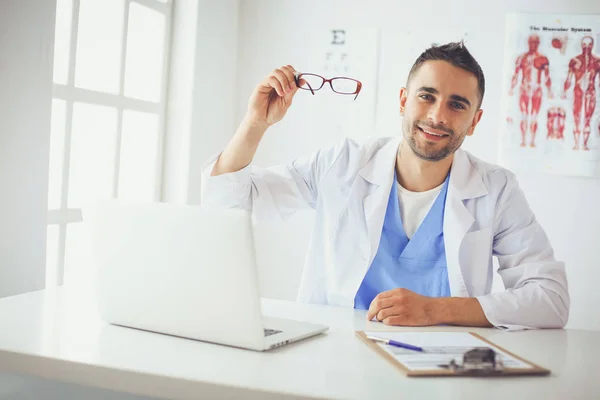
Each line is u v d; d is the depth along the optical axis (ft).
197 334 4.33
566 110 10.61
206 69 10.55
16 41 6.64
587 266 10.63
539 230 6.05
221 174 6.19
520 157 10.74
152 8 9.68
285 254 11.47
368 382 3.61
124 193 9.74
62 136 8.16
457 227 5.97
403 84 11.05
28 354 3.94
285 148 11.51
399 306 5.07
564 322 5.44
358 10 11.18
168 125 10.30
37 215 7.07
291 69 5.87
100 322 4.78
